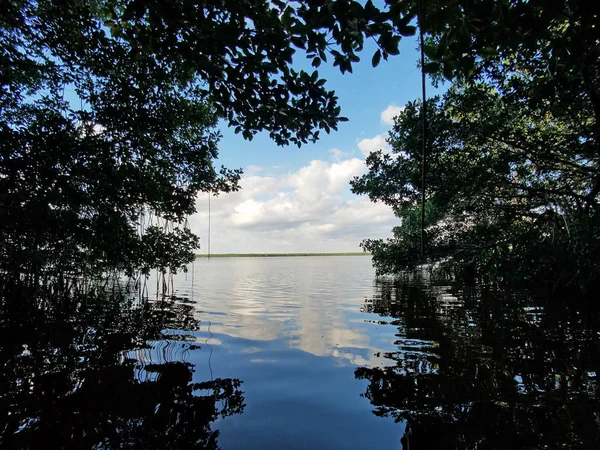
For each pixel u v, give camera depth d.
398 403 3.04
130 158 7.82
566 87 3.71
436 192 11.34
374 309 8.10
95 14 6.67
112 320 6.77
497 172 10.27
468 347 4.68
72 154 6.60
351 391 3.30
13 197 6.16
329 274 22.88
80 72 7.33
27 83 7.26
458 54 2.88
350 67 3.27
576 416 2.70
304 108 4.31
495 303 8.62
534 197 10.95
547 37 2.67
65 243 8.34
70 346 4.80
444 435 2.50
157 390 3.31
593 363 3.90
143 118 7.66
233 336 5.46
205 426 2.64
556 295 9.55
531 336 5.21
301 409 2.94
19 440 2.42
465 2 2.48
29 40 6.46
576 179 10.49
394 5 2.67
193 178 10.11
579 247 8.52
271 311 7.93
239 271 27.12
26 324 6.29
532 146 9.66
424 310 7.81
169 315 7.38
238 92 4.30
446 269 15.49
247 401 3.09
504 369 3.78
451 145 10.88
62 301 8.87
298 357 4.34
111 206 7.64
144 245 10.90
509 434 2.48
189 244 12.10
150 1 3.19
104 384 3.44
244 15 3.36
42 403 2.99
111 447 2.34
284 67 3.84
